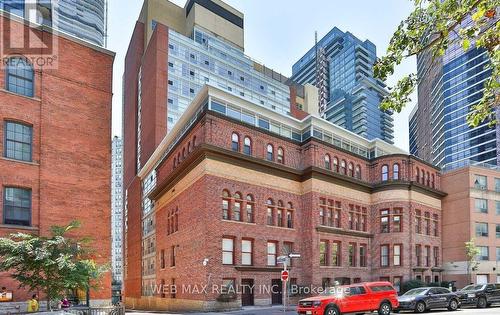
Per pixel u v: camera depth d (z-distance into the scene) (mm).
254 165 33625
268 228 33594
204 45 76250
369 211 41500
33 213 22797
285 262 23422
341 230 37531
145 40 76812
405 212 40750
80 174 24906
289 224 35688
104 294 24375
